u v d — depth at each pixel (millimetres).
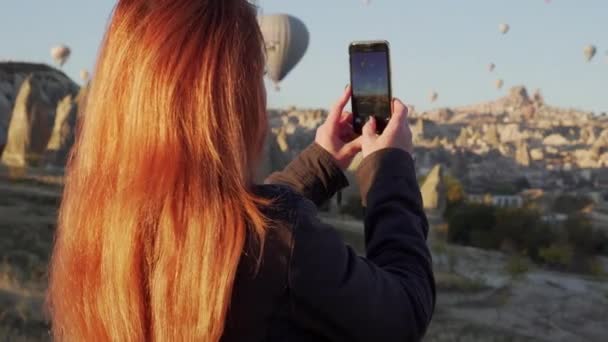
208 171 1720
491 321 27688
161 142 1726
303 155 2545
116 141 1763
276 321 1712
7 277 15602
